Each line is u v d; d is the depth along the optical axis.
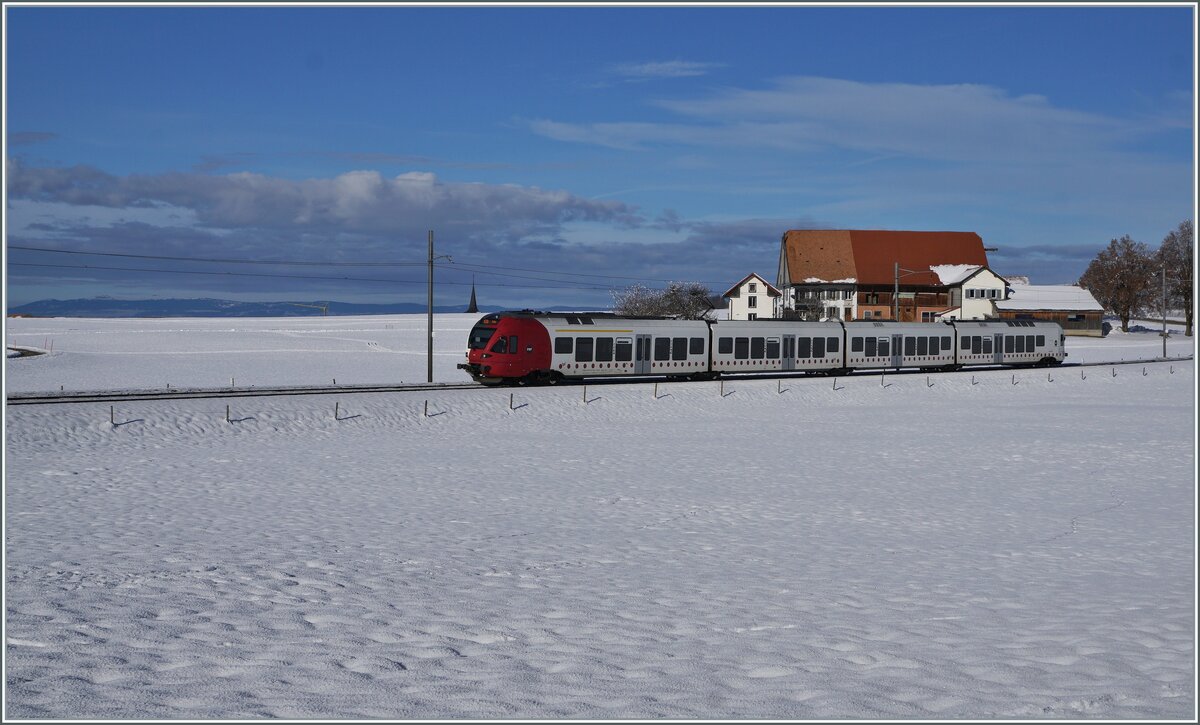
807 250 127.62
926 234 129.88
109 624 10.43
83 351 88.81
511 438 36.72
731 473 27.25
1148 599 12.05
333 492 23.66
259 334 113.25
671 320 55.28
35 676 8.50
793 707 7.77
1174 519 19.41
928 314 125.50
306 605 11.57
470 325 140.38
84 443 32.50
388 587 12.73
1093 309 127.12
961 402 52.66
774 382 55.44
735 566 14.49
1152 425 41.06
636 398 47.41
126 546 15.97
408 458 30.83
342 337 111.50
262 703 7.84
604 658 9.28
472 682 8.48
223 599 11.84
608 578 13.50
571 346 51.16
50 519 19.17
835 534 17.69
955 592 12.53
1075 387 61.53
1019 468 28.27
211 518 19.52
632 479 26.08
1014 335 71.31
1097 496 22.83
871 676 8.66
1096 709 7.68
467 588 12.72
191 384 63.56
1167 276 143.50
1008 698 7.98
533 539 17.05
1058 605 11.70
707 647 9.70
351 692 8.16
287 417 38.28
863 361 62.88
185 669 8.79
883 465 29.02
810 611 11.38
